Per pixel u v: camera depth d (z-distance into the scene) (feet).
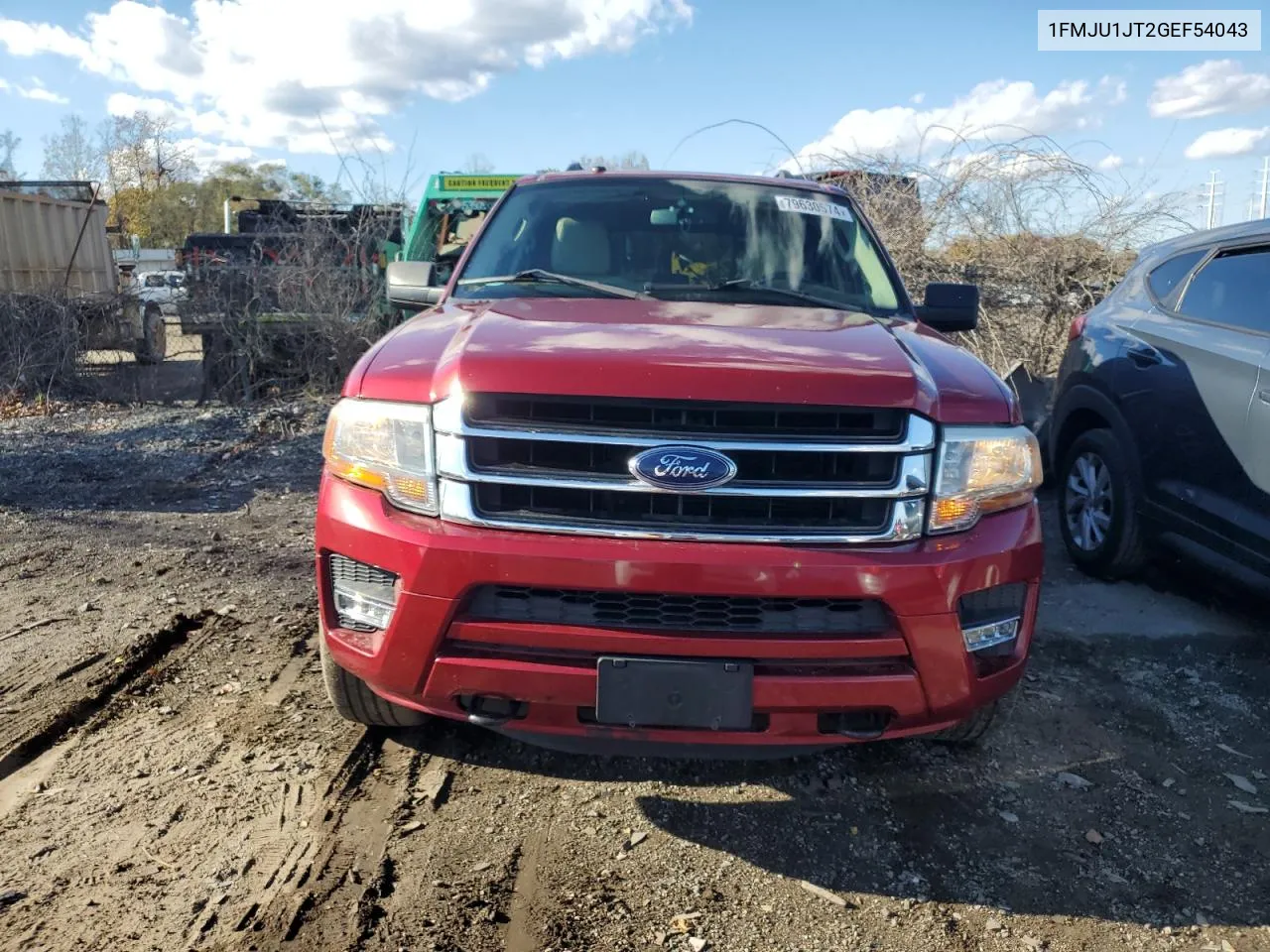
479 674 8.41
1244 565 13.30
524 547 8.18
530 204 13.73
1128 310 16.87
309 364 34.53
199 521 19.31
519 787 9.95
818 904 8.36
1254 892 8.76
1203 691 12.75
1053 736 11.45
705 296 11.99
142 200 164.25
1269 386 13.00
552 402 8.34
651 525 8.27
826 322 10.56
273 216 38.24
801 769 10.50
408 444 8.65
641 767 10.39
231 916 7.86
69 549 17.24
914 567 8.30
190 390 37.35
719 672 8.21
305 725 10.98
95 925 7.72
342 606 9.22
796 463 8.38
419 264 13.52
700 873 8.70
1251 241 14.74
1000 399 9.14
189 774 9.96
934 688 8.55
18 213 42.39
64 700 11.32
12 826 9.00
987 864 9.01
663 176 14.29
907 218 26.71
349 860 8.66
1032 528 9.05
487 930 7.84
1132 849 9.33
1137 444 15.46
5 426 29.27
